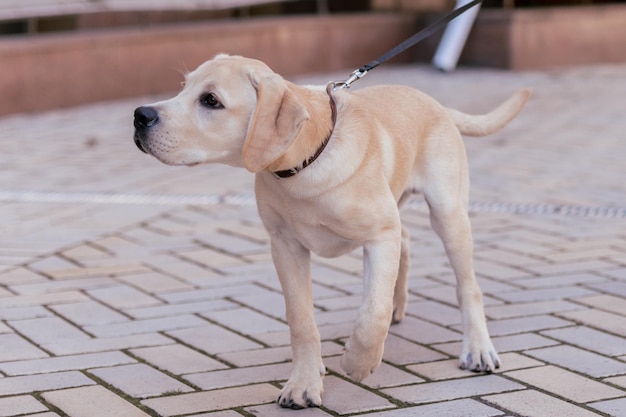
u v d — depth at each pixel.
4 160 8.74
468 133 4.37
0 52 10.91
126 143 9.56
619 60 15.35
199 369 3.90
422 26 15.51
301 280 3.66
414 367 3.92
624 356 4.00
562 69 14.78
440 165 3.99
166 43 12.54
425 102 4.07
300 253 3.69
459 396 3.59
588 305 4.69
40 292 4.98
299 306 3.62
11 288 5.05
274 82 3.23
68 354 4.06
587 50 15.16
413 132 3.91
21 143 9.58
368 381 3.77
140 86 12.37
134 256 5.69
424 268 5.40
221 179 7.97
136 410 3.47
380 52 15.19
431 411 3.44
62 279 5.22
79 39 11.69
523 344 4.17
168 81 12.64
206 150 3.35
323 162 3.39
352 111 3.53
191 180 7.92
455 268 4.02
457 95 12.09
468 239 4.01
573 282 5.08
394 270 3.53
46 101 11.42
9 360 3.98
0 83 10.96
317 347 3.62
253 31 13.45
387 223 3.53
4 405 3.49
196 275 5.29
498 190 7.39
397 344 4.20
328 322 4.50
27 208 6.93
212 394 3.63
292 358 3.75
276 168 3.34
